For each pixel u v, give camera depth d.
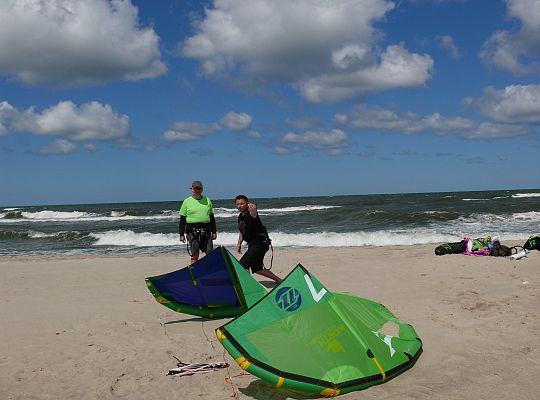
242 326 3.95
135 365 4.67
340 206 43.56
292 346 3.96
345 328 4.38
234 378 4.27
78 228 30.42
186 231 8.20
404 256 11.19
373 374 4.00
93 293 8.23
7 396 4.05
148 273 10.35
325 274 9.19
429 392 3.86
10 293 8.41
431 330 5.44
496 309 6.14
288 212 37.19
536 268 8.73
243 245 16.98
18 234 26.48
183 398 3.92
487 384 3.99
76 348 5.22
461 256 10.24
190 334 5.63
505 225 21.50
